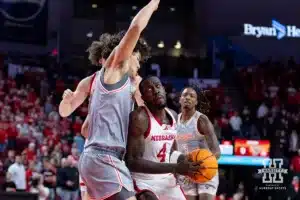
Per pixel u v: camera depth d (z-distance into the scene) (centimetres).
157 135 450
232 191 1348
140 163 441
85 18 2444
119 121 428
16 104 1817
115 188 417
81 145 1580
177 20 2541
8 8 2172
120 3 2417
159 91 450
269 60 2386
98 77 438
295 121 1972
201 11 2525
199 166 433
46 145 1473
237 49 2483
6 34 2172
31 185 1236
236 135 1823
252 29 2475
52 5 2414
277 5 2491
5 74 2131
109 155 422
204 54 2509
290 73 2322
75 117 1817
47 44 2309
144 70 2328
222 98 2108
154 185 463
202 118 590
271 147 1709
